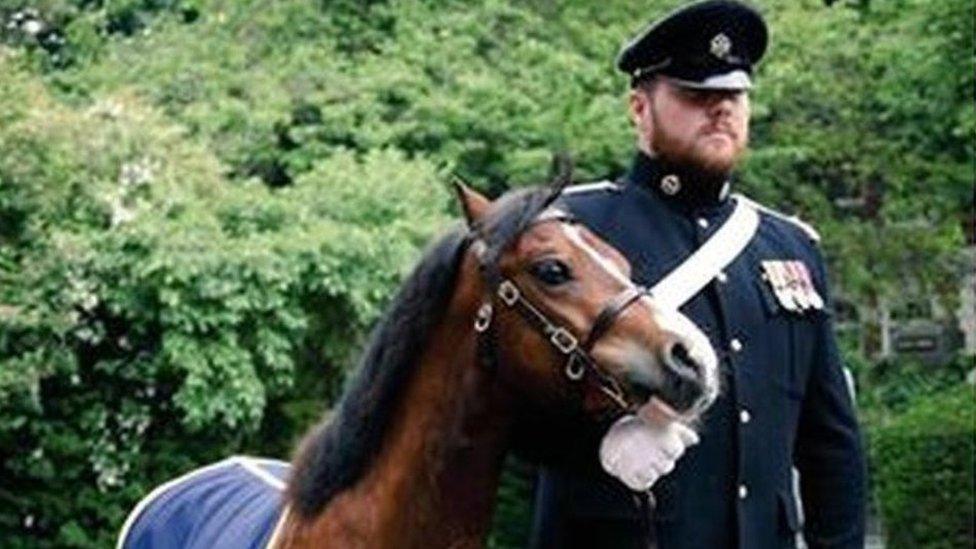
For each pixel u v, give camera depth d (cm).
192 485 504
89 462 1134
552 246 378
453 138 1419
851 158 1590
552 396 375
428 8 1532
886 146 1585
